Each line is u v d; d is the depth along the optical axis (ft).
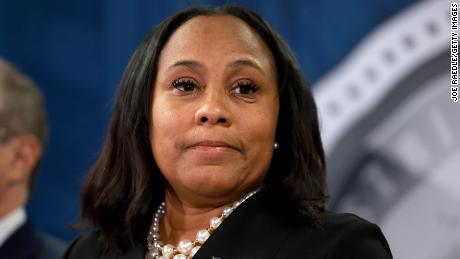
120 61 18.66
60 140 18.78
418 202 16.72
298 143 9.86
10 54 19.02
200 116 8.89
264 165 9.29
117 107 10.30
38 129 13.88
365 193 16.99
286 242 8.86
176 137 9.07
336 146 17.24
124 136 10.14
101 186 10.44
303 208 9.16
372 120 17.15
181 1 18.45
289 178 9.64
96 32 18.81
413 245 16.70
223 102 9.03
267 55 9.66
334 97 17.47
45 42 18.97
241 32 9.53
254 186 9.53
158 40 9.73
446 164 16.63
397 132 16.97
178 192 9.55
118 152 10.37
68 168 18.71
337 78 17.51
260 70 9.34
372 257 8.43
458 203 16.55
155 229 9.89
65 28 18.93
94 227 10.50
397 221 16.81
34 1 19.07
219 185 8.99
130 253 9.82
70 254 10.40
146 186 10.05
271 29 9.98
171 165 9.18
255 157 9.12
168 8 18.52
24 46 19.02
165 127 9.16
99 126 18.69
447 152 16.65
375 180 16.99
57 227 18.69
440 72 16.81
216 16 9.71
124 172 10.35
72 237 18.69
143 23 18.63
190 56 9.25
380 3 17.44
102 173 10.48
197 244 9.30
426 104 16.84
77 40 18.86
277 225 9.13
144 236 9.96
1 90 13.44
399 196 16.83
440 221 16.62
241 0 17.95
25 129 13.64
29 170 13.87
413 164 16.81
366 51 17.38
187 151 9.04
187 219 9.68
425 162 16.75
